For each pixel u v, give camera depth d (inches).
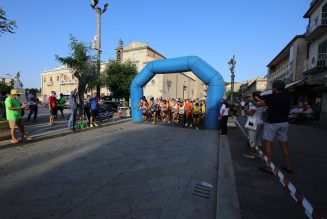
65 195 125.1
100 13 515.2
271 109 154.9
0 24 262.2
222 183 134.6
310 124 532.1
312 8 680.4
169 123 470.3
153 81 1135.6
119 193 128.3
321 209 104.2
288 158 158.2
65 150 224.2
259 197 116.3
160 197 123.5
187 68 421.7
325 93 584.4
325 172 158.6
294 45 796.0
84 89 506.6
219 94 388.2
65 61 491.5
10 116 233.5
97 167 174.1
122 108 684.7
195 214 106.0
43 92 1897.1
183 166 179.2
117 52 1256.8
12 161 185.5
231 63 568.4
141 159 196.9
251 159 190.9
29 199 119.9
